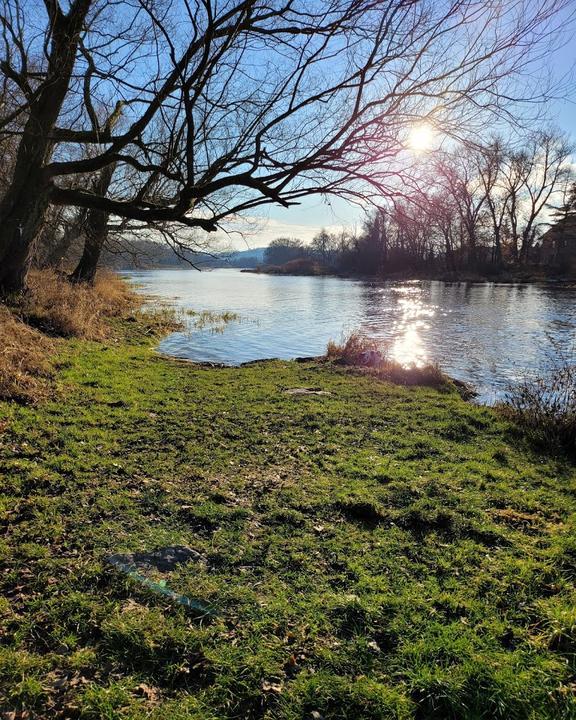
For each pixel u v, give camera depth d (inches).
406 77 235.9
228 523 162.1
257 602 123.1
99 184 637.3
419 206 273.0
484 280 2055.9
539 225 2358.5
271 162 275.7
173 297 1323.8
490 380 455.2
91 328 514.3
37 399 277.9
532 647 110.6
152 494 179.9
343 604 122.5
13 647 105.3
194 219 311.4
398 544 153.5
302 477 204.7
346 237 3304.6
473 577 136.3
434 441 261.4
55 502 167.6
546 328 764.0
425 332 735.1
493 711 95.6
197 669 103.2
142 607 119.6
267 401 334.3
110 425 255.8
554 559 146.1
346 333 722.2
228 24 248.5
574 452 255.9
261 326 800.3
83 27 288.5
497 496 192.4
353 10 220.8
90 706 92.8
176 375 407.5
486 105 234.8
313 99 255.1
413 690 99.7
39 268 740.0
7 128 468.4
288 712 93.7
